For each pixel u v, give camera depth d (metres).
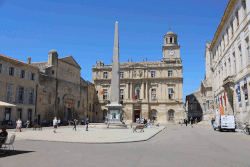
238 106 29.47
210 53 56.22
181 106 65.56
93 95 69.81
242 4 26.73
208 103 54.28
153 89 68.00
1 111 34.94
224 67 37.31
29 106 41.00
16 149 11.77
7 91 36.53
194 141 15.79
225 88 34.56
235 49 30.05
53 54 49.66
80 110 59.41
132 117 66.50
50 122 47.03
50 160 8.79
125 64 73.06
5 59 36.38
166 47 71.31
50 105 47.47
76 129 30.61
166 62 69.88
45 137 18.28
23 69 40.38
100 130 28.02
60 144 14.11
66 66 54.22
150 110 67.12
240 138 17.81
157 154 10.18
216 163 8.21
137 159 8.97
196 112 77.06
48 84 47.12
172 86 66.94
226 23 35.03
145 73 68.50
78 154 10.19
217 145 13.41
